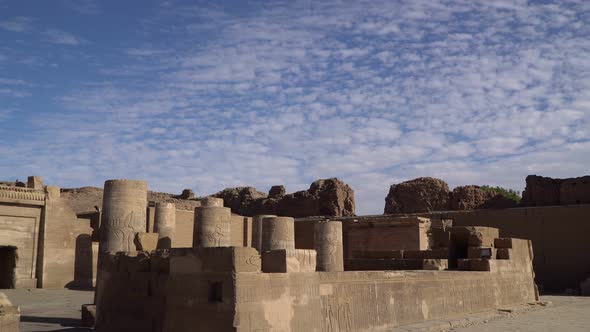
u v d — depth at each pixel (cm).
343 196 4759
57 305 1866
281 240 2141
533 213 3019
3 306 859
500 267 1805
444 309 1444
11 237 2622
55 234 2750
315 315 990
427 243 3000
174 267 962
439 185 4256
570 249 2883
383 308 1214
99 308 1259
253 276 877
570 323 1427
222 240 1593
